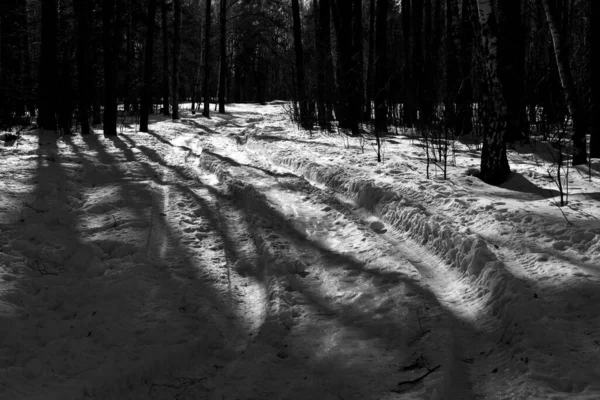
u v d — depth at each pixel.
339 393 3.22
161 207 7.39
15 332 3.79
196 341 3.88
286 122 21.42
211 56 40.47
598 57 9.24
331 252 5.74
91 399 3.09
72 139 13.67
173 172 9.95
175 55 23.00
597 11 9.12
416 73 17.16
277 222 6.70
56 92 14.83
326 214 7.11
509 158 10.07
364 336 3.93
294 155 11.16
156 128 18.38
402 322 4.02
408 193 7.30
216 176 9.80
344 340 3.86
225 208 7.60
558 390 2.98
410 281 4.74
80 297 4.49
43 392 3.05
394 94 18.17
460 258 5.04
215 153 12.24
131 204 7.32
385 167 9.35
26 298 4.41
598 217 5.66
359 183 7.90
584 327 3.54
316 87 18.03
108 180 8.93
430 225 5.79
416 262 5.36
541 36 13.04
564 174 8.26
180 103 42.38
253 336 4.08
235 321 4.36
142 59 31.19
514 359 3.37
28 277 4.87
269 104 41.81
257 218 6.77
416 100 16.28
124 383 3.33
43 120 14.71
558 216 5.78
